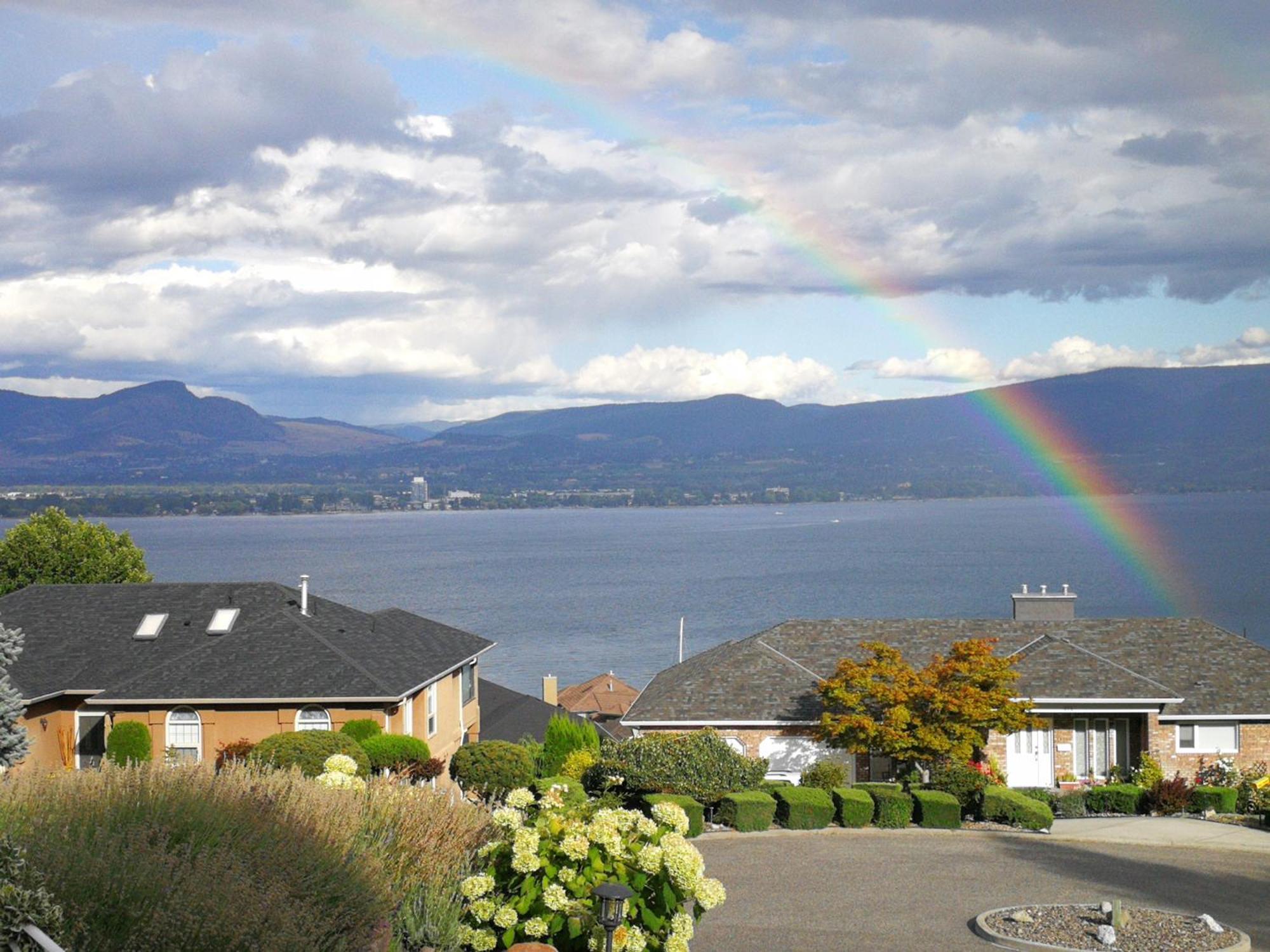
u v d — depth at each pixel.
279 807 11.28
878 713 32.84
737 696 35.28
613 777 28.36
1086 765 34.47
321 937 9.69
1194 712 33.84
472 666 44.16
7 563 55.41
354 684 31.89
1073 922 18.36
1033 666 35.25
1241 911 19.97
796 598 172.00
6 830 9.14
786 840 26.52
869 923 19.09
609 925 11.18
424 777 30.33
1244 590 180.50
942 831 27.39
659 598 175.75
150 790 10.68
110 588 38.91
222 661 32.88
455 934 11.80
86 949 8.29
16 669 33.75
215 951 8.68
